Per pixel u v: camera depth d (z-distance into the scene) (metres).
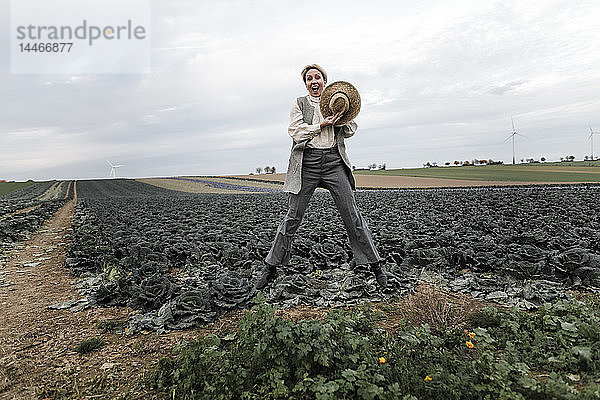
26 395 3.94
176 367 4.11
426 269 8.59
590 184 49.84
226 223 15.75
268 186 75.31
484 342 4.26
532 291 6.30
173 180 97.06
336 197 5.09
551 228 11.90
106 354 4.88
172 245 10.53
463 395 3.47
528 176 69.00
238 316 6.12
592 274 7.04
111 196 58.59
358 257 5.21
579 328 4.47
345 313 5.82
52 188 80.81
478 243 9.35
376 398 3.45
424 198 30.77
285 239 5.18
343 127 5.01
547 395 3.34
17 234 15.87
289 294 6.86
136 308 6.44
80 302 7.03
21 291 7.98
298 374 3.74
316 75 5.12
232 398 3.68
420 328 4.57
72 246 11.50
